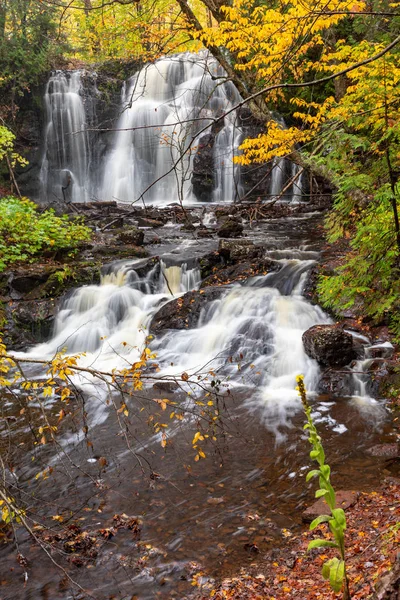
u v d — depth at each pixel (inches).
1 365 183.3
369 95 246.1
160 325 414.9
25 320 435.8
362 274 271.1
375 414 281.0
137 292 456.1
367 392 304.3
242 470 236.7
